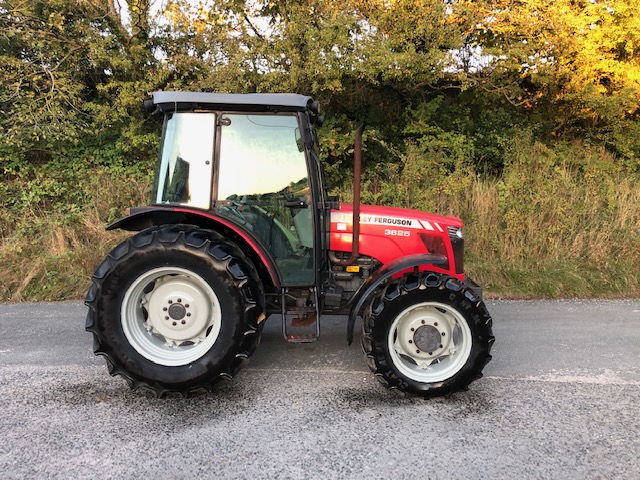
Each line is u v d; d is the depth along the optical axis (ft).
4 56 23.53
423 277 10.18
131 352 9.87
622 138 27.86
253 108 10.37
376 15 23.49
